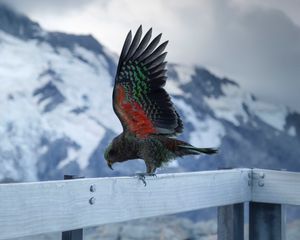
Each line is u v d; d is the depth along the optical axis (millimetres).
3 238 3561
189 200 4992
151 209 4652
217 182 5281
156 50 4684
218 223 5641
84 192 4105
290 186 5512
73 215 4020
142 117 5016
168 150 5242
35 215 3754
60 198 3922
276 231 5633
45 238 7996
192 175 5023
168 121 4969
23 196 3682
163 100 4879
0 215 3547
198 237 9648
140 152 5227
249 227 5738
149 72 4738
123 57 4734
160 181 4711
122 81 4832
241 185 5555
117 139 5301
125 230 9281
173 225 9648
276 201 5566
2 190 3559
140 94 4863
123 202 4418
